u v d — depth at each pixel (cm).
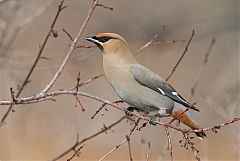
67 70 1998
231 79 2103
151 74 927
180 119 918
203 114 1727
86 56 1434
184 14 2472
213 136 1698
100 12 2369
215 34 2467
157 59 2544
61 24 2138
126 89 921
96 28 2350
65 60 766
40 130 1642
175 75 2508
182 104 923
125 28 2428
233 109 1309
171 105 926
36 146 1603
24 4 1200
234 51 2359
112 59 923
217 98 1809
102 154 1858
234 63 2230
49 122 1650
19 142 1617
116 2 2416
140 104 930
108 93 2083
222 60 2458
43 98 745
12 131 1639
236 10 2425
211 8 2441
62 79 1973
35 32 1970
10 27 1159
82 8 2209
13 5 1145
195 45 2533
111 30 2400
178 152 1723
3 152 1504
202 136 907
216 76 2286
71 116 1582
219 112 1324
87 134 1658
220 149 1667
